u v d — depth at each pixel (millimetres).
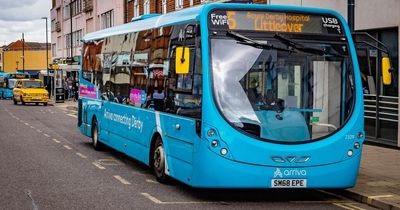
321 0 18016
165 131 10312
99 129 15523
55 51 80000
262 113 8727
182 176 9469
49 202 8906
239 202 9211
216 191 10102
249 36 8961
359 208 9008
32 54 110875
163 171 10594
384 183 10531
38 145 17422
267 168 8633
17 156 14648
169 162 10133
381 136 16281
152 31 11453
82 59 18000
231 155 8562
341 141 8984
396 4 15195
